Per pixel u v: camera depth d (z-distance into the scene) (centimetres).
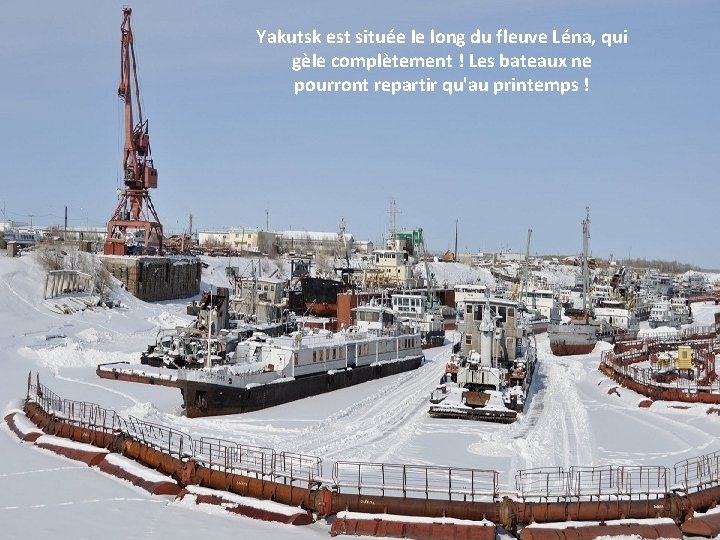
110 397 5378
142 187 12062
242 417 4991
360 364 6750
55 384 5800
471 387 5459
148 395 5562
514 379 5809
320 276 14500
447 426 4741
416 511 2873
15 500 3097
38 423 4219
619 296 13362
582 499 3053
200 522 2897
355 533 2791
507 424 4825
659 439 4525
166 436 4166
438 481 3381
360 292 11169
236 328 7256
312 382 5934
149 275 10944
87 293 9512
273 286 9225
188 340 6531
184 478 3250
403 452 3984
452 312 12775
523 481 3412
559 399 5969
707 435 4656
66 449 3781
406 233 17600
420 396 5962
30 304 8431
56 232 17788
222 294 6806
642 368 7119
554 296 13512
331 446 4100
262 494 3073
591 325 9581
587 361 8600
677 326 13812
